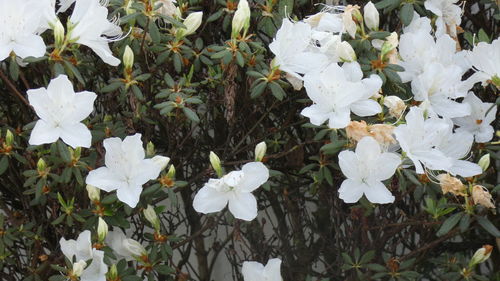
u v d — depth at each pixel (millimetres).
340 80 1168
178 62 1229
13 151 1223
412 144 1168
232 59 1227
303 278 1410
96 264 1192
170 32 1246
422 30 1250
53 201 1259
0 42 1149
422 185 1189
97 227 1209
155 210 1224
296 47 1207
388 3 1267
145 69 1269
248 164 1156
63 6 1246
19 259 1337
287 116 1321
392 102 1197
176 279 1386
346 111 1177
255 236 1433
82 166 1180
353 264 1258
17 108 1324
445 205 1196
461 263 1294
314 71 1189
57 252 1295
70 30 1154
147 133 1292
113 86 1207
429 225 1275
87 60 1241
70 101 1140
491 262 1527
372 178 1163
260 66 1235
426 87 1227
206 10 1334
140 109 1262
